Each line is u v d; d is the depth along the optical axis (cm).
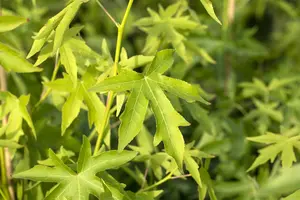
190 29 116
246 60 159
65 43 97
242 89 141
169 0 201
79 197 93
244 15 197
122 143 88
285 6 188
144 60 101
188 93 91
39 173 94
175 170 102
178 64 120
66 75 99
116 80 90
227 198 118
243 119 127
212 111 132
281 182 113
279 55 189
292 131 111
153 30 114
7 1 147
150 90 90
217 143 113
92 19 198
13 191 107
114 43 191
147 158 106
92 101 98
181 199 130
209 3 91
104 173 96
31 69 99
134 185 123
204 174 101
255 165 106
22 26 136
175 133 89
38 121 110
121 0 204
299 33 189
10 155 106
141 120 89
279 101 135
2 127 103
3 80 110
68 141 109
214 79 145
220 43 144
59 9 181
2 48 98
